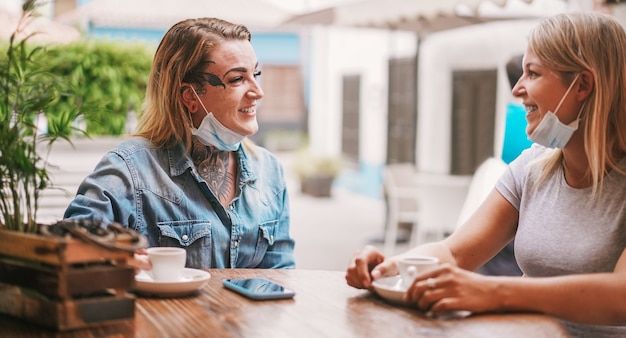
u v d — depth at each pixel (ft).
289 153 69.87
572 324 7.50
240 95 8.62
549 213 7.64
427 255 7.64
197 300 6.56
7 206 6.13
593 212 7.33
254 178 9.13
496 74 34.53
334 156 55.52
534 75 7.41
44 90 6.34
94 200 8.03
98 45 16.98
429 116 40.27
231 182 9.02
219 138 8.66
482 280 6.28
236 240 8.77
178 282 6.56
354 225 41.52
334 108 61.98
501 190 8.23
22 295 5.82
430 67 40.22
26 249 5.74
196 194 8.67
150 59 17.35
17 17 16.89
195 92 8.61
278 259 9.27
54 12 34.27
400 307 6.48
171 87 8.67
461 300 6.14
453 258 7.87
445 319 6.08
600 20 7.30
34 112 6.20
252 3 26.66
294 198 54.13
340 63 60.13
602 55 7.18
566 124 7.35
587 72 7.16
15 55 6.61
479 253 8.06
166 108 8.67
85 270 5.63
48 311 5.61
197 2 25.55
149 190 8.39
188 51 8.62
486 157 35.32
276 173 9.49
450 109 38.27
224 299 6.62
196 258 8.52
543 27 7.40
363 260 7.02
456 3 19.29
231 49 8.66
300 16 26.45
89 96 16.48
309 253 32.68
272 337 5.55
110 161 8.39
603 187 7.34
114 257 5.78
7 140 5.92
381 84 50.93
